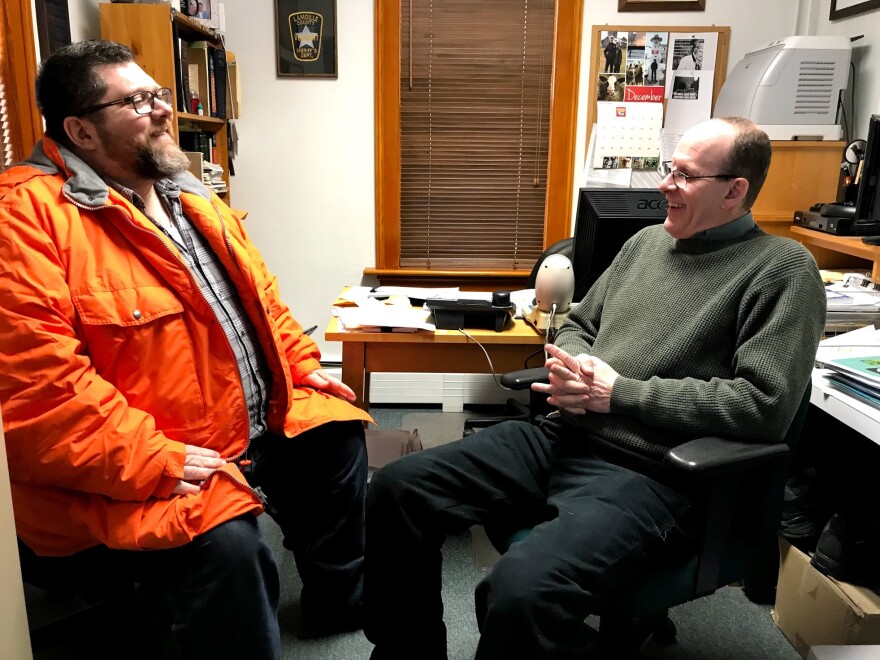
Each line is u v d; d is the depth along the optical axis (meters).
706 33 3.11
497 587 1.21
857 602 1.52
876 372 1.47
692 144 1.46
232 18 3.09
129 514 1.26
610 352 1.57
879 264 2.13
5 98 1.94
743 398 1.30
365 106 3.18
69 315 1.28
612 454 1.47
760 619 1.85
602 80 3.16
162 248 1.38
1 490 1.04
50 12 2.08
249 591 1.33
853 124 2.76
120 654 1.51
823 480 1.82
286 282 3.39
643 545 1.28
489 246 3.37
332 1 3.06
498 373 2.09
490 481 1.50
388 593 1.46
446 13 3.08
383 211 3.28
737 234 1.47
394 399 3.33
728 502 1.27
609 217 2.01
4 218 1.26
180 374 1.40
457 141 3.23
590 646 1.25
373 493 1.48
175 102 2.41
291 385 1.69
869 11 2.62
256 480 1.66
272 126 3.21
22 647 1.11
